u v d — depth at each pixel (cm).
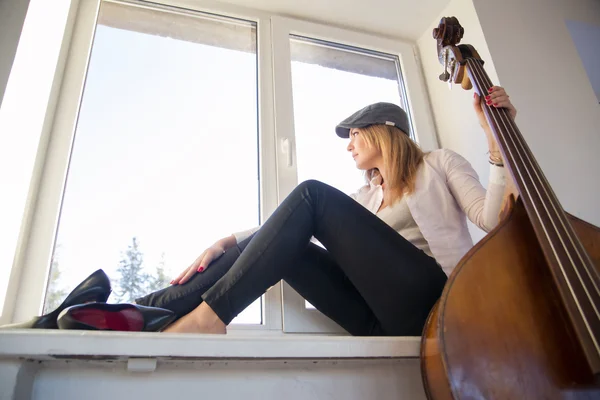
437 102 176
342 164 151
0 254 103
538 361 57
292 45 172
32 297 108
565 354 57
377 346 74
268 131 149
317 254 105
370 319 99
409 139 122
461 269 66
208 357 67
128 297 115
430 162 115
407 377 77
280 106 153
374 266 85
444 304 63
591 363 51
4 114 102
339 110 164
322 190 92
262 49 164
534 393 54
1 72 104
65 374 64
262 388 70
